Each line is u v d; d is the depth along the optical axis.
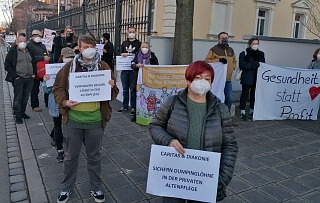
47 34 11.94
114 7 9.80
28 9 37.00
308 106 7.51
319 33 18.62
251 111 7.39
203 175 2.48
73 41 9.22
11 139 5.94
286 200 3.78
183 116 2.53
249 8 16.78
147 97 6.50
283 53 8.88
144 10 8.12
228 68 6.79
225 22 15.88
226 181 2.54
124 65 7.37
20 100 6.87
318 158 5.11
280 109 7.37
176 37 6.90
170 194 2.54
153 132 2.64
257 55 7.02
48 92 4.65
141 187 4.00
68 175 3.60
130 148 5.31
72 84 3.33
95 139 3.50
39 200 3.68
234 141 2.63
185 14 6.77
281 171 4.57
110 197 3.74
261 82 7.05
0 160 4.92
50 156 4.99
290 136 6.20
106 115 3.52
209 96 2.57
